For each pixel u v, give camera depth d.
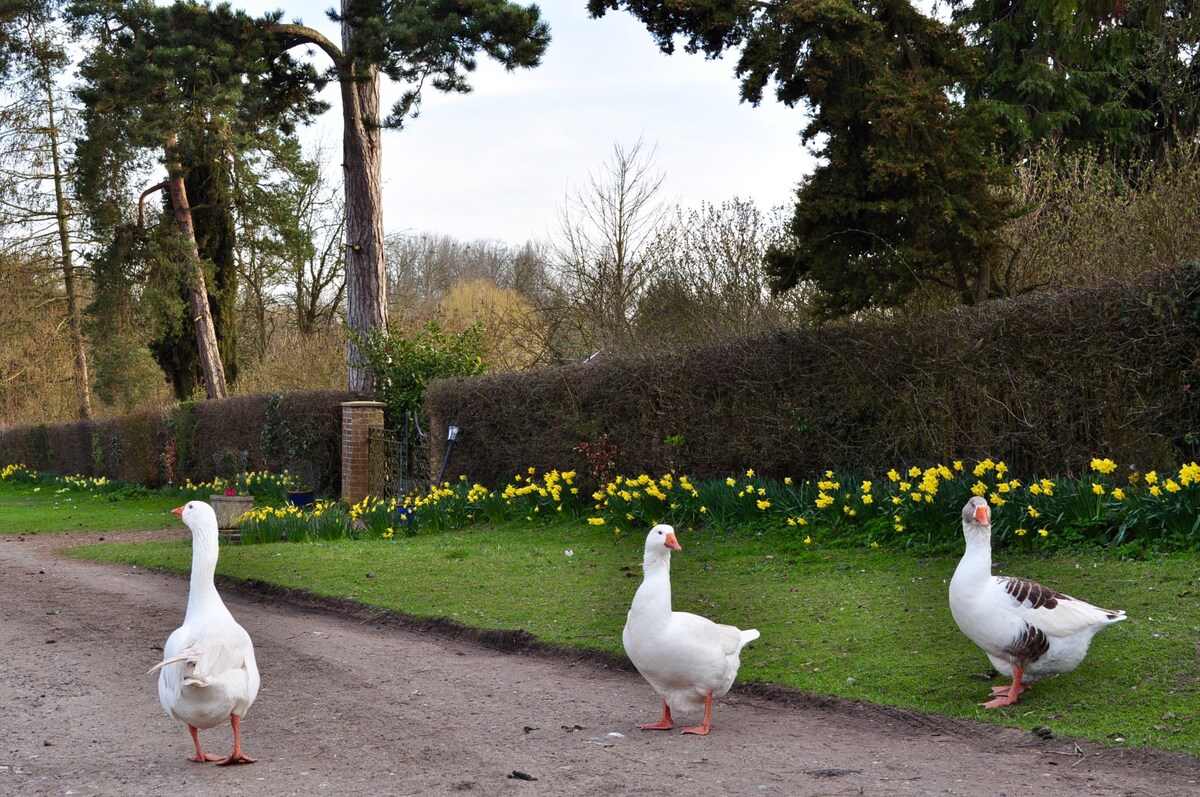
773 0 14.67
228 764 5.73
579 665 8.09
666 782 5.15
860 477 12.55
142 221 33.69
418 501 16.77
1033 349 10.73
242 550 15.00
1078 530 9.53
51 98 38.56
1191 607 7.34
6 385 46.53
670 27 14.88
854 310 14.55
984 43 24.34
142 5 22.23
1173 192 14.16
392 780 5.34
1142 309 9.77
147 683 7.85
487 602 10.24
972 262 14.38
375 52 19.78
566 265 28.17
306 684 7.64
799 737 5.95
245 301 43.88
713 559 11.44
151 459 31.83
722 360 14.13
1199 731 5.41
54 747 6.15
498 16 19.16
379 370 22.61
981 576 6.21
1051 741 5.57
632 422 15.44
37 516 24.39
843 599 9.02
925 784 5.02
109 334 36.97
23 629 10.16
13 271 40.50
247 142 24.58
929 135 13.91
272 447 25.47
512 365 29.66
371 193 23.80
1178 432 9.65
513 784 5.20
